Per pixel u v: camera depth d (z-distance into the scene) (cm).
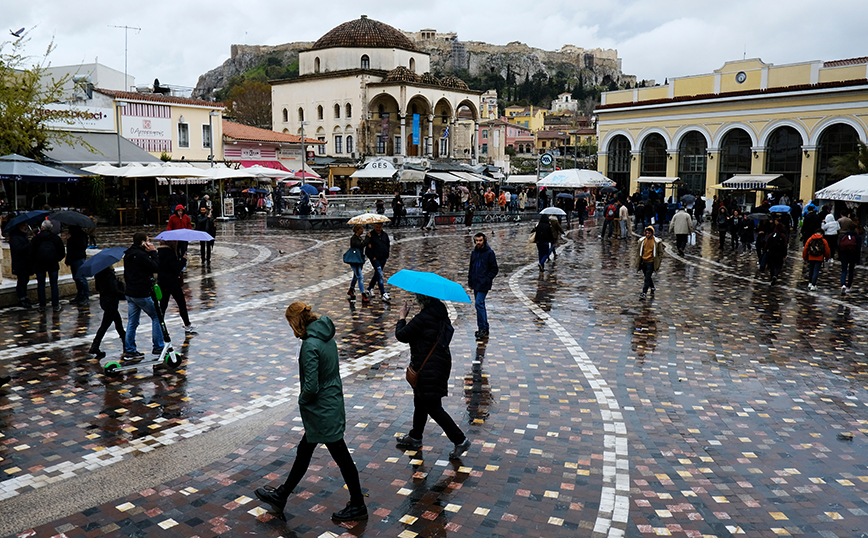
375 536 516
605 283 1680
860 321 1277
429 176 5231
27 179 2188
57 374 886
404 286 667
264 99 10212
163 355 928
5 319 1194
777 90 4150
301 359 534
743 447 688
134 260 926
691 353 1038
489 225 3581
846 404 818
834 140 4012
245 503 562
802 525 539
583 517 547
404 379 895
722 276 1820
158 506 555
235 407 781
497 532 523
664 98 4797
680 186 4506
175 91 5112
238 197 4031
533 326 1207
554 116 17700
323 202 3466
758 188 3903
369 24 7069
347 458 541
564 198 3950
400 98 6400
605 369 950
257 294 1470
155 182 3703
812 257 1602
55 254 1270
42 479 596
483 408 791
